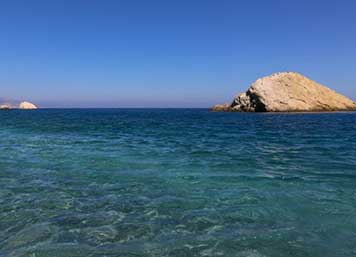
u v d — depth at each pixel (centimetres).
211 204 971
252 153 2017
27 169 1479
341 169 1493
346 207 941
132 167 1527
